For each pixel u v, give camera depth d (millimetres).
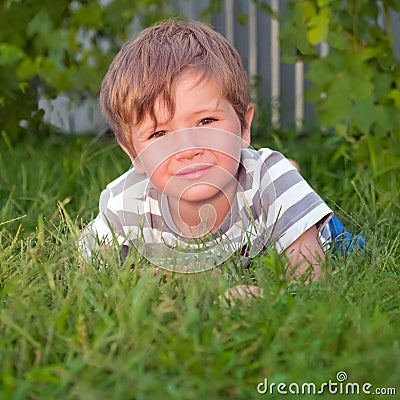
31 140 3709
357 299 1537
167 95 1827
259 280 1594
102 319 1407
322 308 1393
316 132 3908
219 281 1528
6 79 3148
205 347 1289
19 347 1343
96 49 3477
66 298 1536
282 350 1308
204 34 1988
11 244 1975
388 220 2229
